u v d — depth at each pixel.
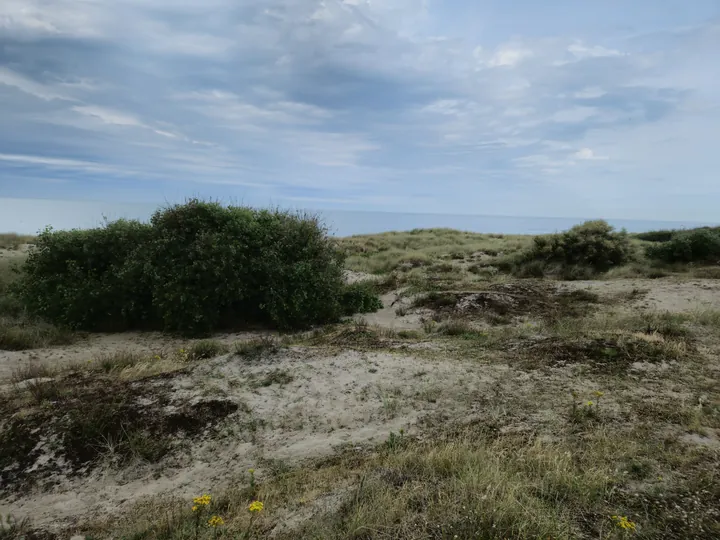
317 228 11.77
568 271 14.66
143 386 5.67
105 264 10.63
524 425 4.58
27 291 10.31
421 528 2.88
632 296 10.84
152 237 10.58
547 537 2.71
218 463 4.52
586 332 7.05
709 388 5.16
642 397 5.00
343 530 2.96
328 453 4.51
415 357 6.54
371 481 3.56
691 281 11.86
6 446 4.59
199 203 10.82
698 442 4.02
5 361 7.43
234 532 3.20
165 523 3.47
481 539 2.73
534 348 6.59
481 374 5.82
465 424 4.75
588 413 4.68
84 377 6.22
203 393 5.49
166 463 4.54
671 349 6.20
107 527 3.61
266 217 11.66
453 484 3.33
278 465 4.39
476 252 20.00
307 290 10.38
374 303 11.80
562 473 3.45
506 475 3.38
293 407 5.31
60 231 10.98
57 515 3.89
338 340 7.86
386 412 5.18
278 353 6.60
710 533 2.79
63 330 9.41
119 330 10.06
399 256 19.38
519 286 12.30
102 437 4.75
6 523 3.77
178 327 9.66
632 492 3.27
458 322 9.06
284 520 3.29
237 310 10.69
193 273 9.82
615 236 15.72
